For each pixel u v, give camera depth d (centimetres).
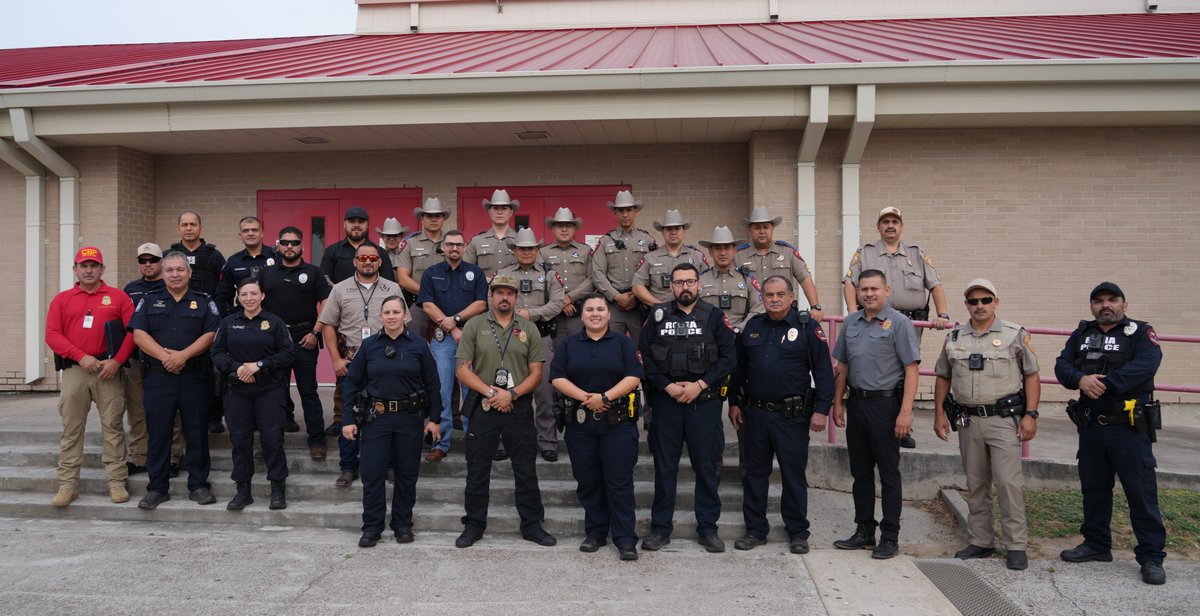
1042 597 464
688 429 544
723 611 436
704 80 802
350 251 721
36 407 879
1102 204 879
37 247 963
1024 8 1252
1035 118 836
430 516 588
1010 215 887
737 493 611
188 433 619
